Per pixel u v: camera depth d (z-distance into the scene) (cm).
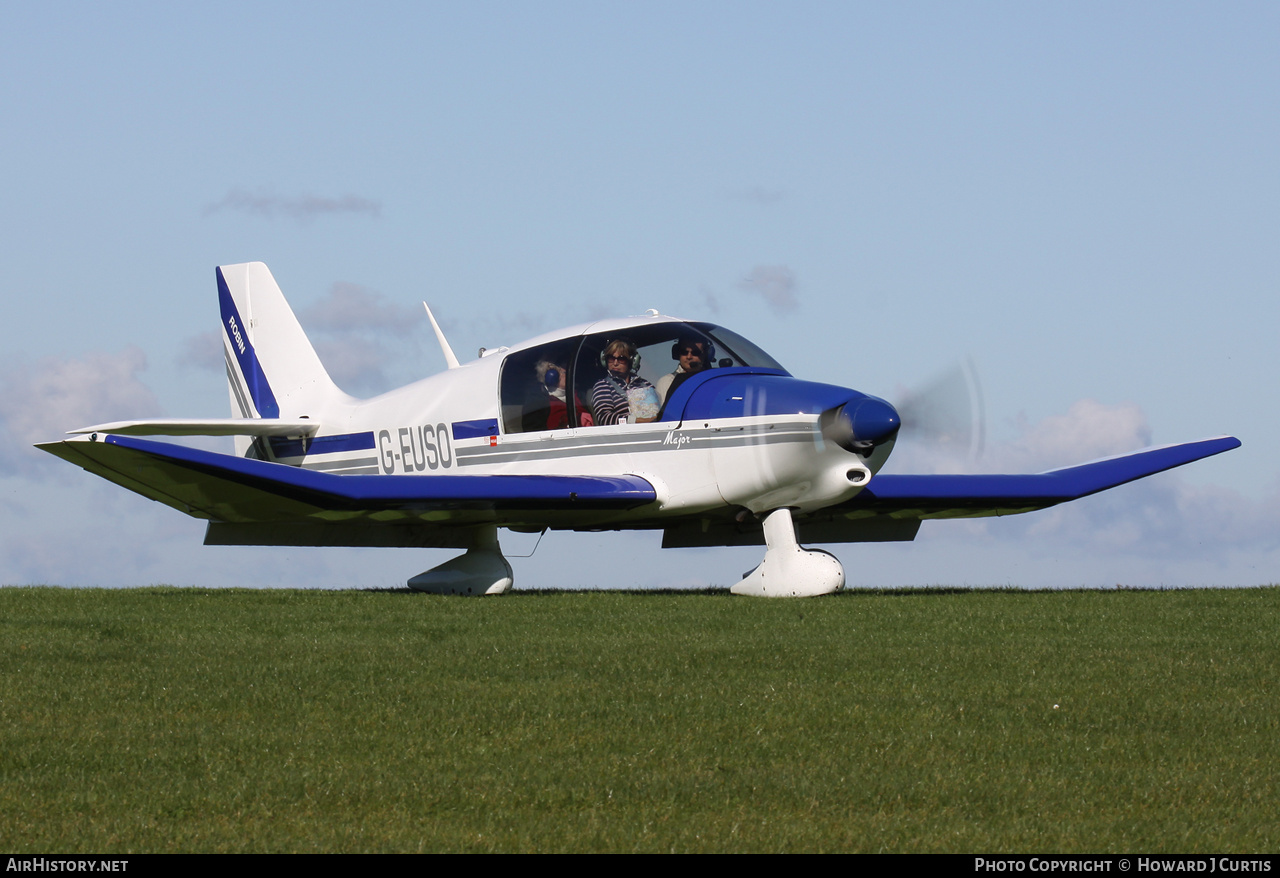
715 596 4431
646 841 1567
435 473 5447
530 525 5084
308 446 6244
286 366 6506
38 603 4066
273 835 1581
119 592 4619
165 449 4072
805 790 1769
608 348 4897
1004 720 2180
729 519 4916
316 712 2209
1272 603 3953
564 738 2042
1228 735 2088
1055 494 5250
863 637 3130
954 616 3566
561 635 3172
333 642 3031
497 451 5150
